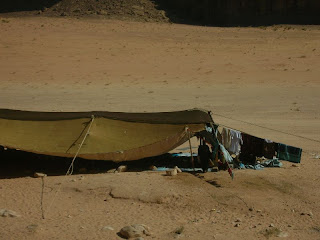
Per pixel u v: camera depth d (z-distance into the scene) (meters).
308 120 22.48
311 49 52.88
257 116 23.62
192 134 11.95
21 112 13.24
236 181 10.83
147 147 11.64
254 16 87.44
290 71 41.78
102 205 9.30
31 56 47.38
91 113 13.11
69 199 9.65
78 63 45.09
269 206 9.28
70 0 90.62
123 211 8.98
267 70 42.38
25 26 64.00
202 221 8.51
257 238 7.67
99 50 51.25
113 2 88.31
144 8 88.50
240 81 37.81
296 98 29.78
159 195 9.62
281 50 52.47
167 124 12.20
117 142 11.80
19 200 9.56
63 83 37.06
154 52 51.12
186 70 42.66
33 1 94.62
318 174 11.57
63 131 12.10
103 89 34.31
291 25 80.00
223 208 9.17
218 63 45.72
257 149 12.41
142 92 32.84
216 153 11.53
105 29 65.56
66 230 7.93
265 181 10.88
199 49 53.34
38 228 7.88
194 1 91.06
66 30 62.94
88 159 12.15
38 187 10.43
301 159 13.44
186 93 32.41
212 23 88.25
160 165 12.47
